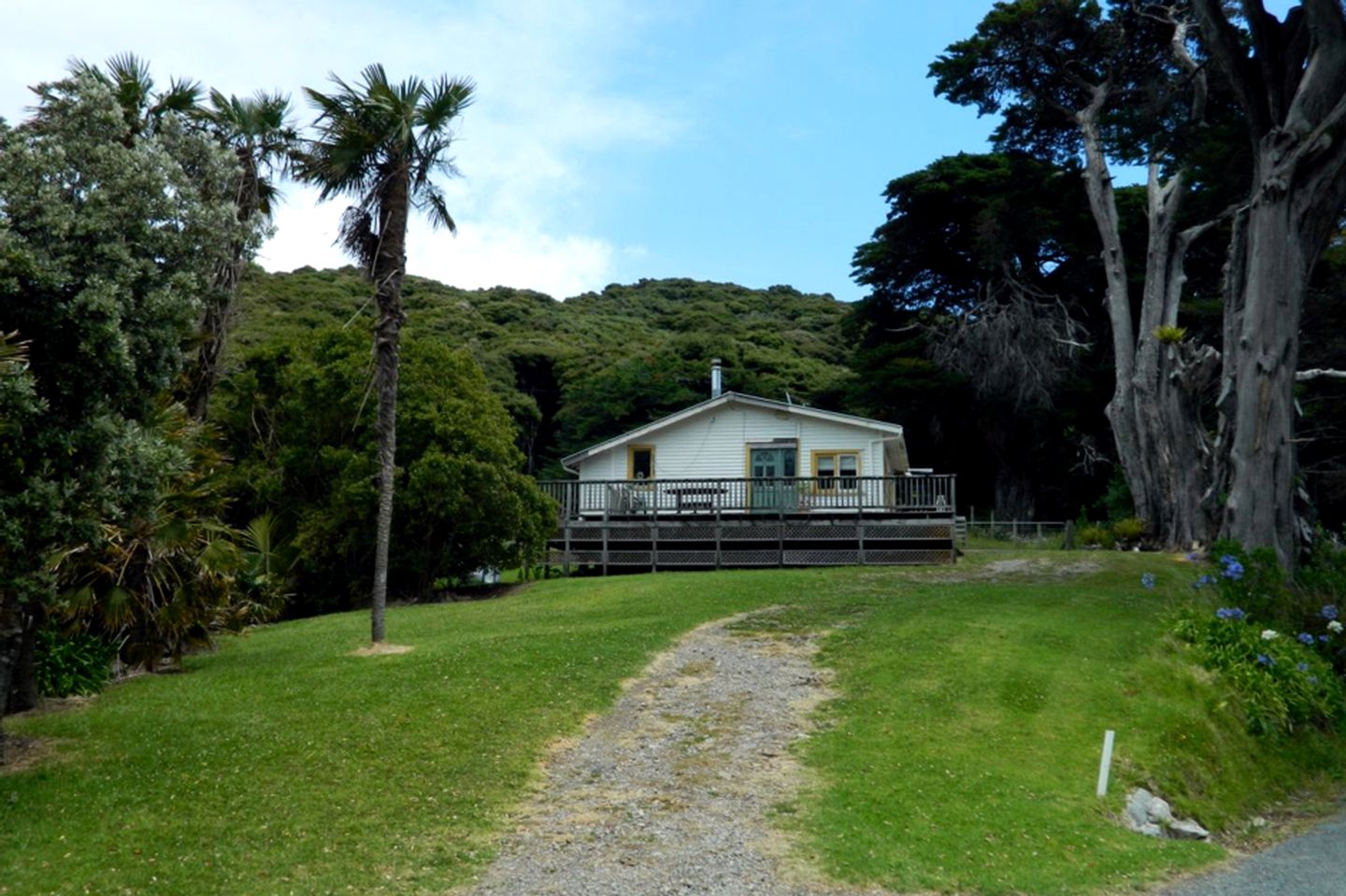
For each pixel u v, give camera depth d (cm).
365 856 812
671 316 8838
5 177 957
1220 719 1314
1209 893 852
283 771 976
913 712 1202
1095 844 914
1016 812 952
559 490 2898
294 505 2591
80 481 964
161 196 1055
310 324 5303
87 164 1015
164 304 1045
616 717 1200
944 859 851
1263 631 1585
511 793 957
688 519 2808
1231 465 2459
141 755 1009
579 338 7462
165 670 1477
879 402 4875
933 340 4903
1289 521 2214
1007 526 4253
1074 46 3406
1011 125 3719
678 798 962
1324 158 2194
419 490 2381
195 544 1506
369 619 1992
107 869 769
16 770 971
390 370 1561
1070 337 4538
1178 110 2662
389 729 1098
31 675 1220
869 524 2694
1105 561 2691
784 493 2916
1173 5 3016
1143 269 4528
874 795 970
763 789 987
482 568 2594
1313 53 2189
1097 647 1464
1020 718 1191
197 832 840
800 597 1975
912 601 1870
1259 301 2248
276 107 1977
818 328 8606
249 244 1251
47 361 941
